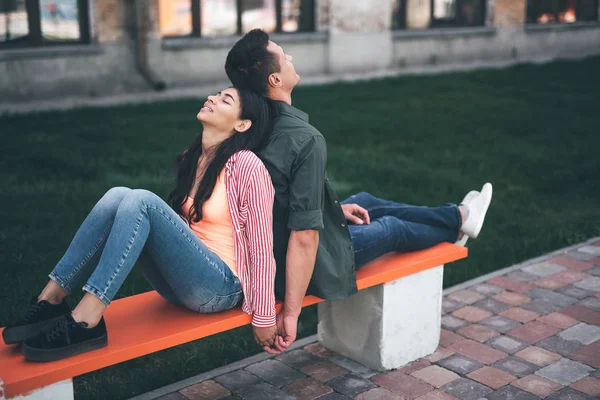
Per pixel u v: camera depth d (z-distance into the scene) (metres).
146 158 6.81
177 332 2.34
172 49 12.30
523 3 17.67
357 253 2.81
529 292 3.87
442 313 3.63
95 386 2.96
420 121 9.10
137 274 3.98
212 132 2.50
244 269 2.48
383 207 3.17
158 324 2.41
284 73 2.61
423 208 3.18
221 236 2.49
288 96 2.68
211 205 2.46
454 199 5.58
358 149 7.46
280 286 2.60
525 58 18.00
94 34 11.52
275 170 2.49
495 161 6.88
